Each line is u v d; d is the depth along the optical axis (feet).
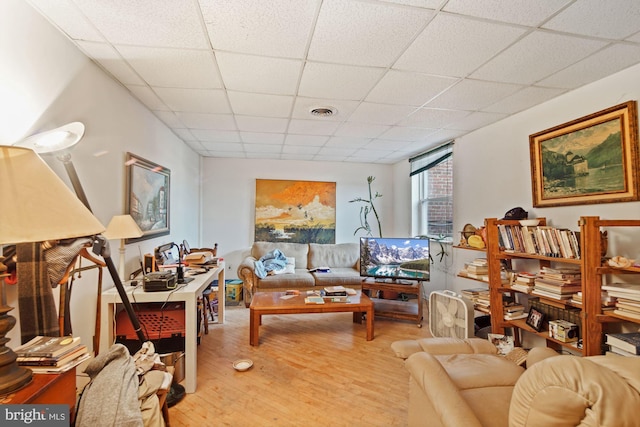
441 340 6.20
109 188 7.22
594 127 7.18
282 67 6.81
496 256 8.55
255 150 15.38
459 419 3.57
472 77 7.26
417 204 16.58
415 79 7.39
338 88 7.94
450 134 12.18
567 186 7.84
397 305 13.14
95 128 6.62
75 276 5.99
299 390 7.02
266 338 10.20
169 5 4.74
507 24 5.24
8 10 4.38
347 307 10.04
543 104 8.72
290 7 4.80
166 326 7.47
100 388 4.10
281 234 17.63
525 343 9.24
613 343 5.52
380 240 13.15
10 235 2.64
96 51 6.08
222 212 17.15
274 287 13.91
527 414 2.77
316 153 16.03
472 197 11.73
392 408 6.39
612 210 6.85
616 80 6.87
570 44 5.81
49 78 5.20
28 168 2.99
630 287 5.83
